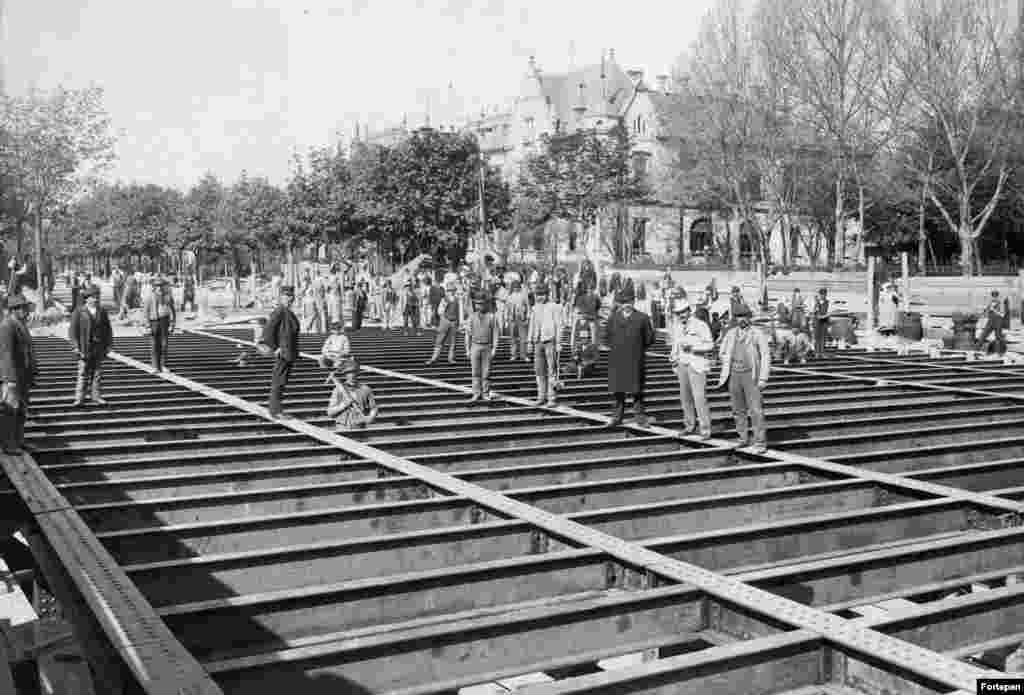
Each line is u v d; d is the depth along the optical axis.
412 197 56.22
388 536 7.54
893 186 53.59
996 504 8.89
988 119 49.56
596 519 8.44
